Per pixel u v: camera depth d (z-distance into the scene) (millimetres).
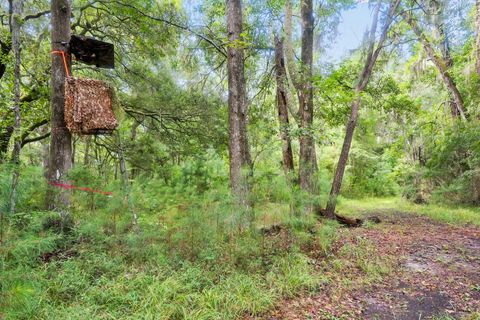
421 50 13820
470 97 11578
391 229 7980
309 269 4594
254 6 8305
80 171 4691
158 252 4395
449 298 3953
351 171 17297
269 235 5762
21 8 4891
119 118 4684
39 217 3568
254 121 8859
